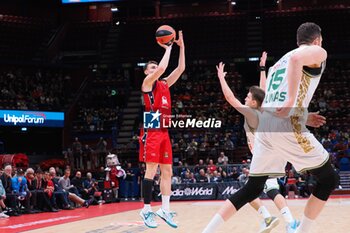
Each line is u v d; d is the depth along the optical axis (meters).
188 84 21.73
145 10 25.83
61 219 8.86
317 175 3.37
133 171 15.98
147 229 6.36
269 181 4.82
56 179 11.99
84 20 26.02
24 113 18.27
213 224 3.53
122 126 20.30
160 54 23.17
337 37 22.97
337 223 6.80
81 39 24.73
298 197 14.21
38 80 20.64
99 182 14.40
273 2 25.16
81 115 20.62
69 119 19.89
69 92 21.41
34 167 16.03
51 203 11.18
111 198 14.27
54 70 21.39
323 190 3.34
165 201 4.76
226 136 17.72
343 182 15.78
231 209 3.56
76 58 23.94
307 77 3.29
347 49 22.16
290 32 23.78
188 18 25.25
